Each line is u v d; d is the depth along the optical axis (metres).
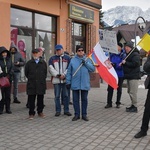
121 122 7.30
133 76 8.52
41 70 7.52
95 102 10.51
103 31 7.93
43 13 13.24
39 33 13.23
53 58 7.95
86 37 16.19
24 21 12.44
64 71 7.90
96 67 7.96
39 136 5.97
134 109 8.65
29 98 7.57
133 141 5.69
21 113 8.25
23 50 12.43
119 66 8.88
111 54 9.18
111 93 9.34
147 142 5.64
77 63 7.36
